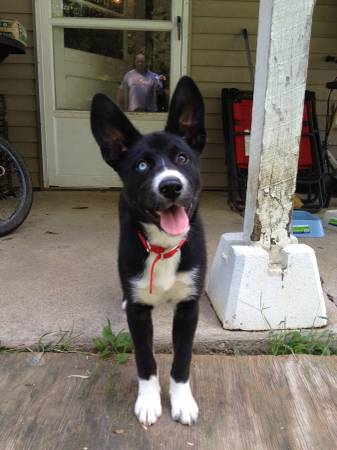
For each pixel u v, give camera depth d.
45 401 0.87
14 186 2.28
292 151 1.04
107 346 1.03
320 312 1.09
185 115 0.91
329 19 2.42
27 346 1.03
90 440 0.78
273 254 1.09
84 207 2.19
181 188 0.76
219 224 1.93
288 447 0.77
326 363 0.99
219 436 0.79
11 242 1.67
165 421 0.83
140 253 0.86
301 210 2.12
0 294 1.24
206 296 1.26
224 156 2.57
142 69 2.46
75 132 2.50
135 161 0.85
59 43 2.40
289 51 0.98
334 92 2.52
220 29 2.41
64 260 1.50
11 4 2.33
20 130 2.49
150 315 0.92
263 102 1.01
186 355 0.87
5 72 2.40
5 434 0.79
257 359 1.00
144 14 2.38
